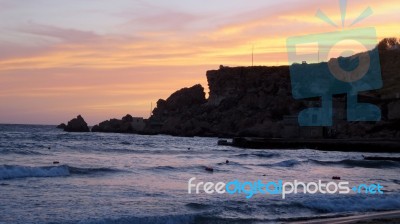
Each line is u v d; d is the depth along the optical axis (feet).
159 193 67.36
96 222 45.80
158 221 48.08
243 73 547.90
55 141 237.86
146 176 90.58
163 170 101.81
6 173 78.79
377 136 320.50
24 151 140.97
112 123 622.95
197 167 110.01
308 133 343.67
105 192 66.49
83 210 52.44
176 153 182.70
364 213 57.77
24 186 69.87
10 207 52.65
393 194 73.41
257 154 183.62
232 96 548.31
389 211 59.93
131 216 48.98
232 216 52.80
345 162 148.36
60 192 65.21
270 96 494.59
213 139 435.94
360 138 309.01
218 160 148.97
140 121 614.34
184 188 73.92
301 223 49.57
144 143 278.87
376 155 219.82
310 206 60.44
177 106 621.72
